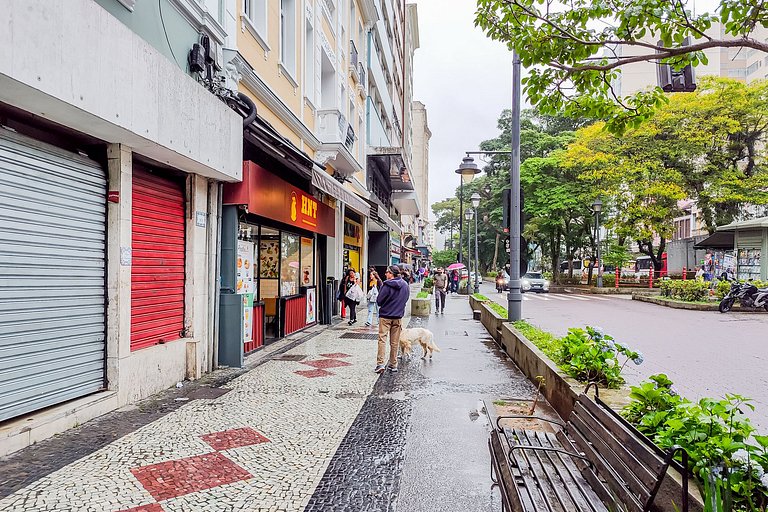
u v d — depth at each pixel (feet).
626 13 10.19
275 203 30.17
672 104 89.35
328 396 20.81
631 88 196.65
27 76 12.20
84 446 14.40
